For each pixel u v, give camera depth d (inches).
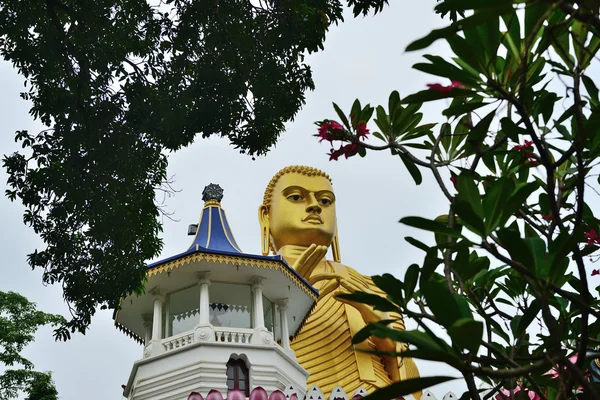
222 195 1155.9
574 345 374.6
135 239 720.3
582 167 276.1
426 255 283.7
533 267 254.8
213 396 816.9
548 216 338.6
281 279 1030.4
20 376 1231.5
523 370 237.0
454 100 317.7
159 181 732.0
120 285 717.3
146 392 963.3
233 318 1010.7
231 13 714.8
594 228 341.1
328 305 1338.6
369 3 690.2
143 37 713.0
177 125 708.7
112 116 706.8
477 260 327.6
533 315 317.1
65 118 709.9
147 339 1045.2
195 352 956.6
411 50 234.7
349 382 1244.5
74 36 698.8
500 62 287.9
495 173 351.9
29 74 706.2
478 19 231.6
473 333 219.1
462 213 251.8
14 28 691.4
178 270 997.8
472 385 251.8
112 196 709.3
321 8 718.5
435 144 319.9
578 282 343.6
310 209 1445.6
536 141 276.2
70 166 705.0
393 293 274.1
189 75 719.7
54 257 717.9
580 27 285.3
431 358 232.5
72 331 721.6
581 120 275.0
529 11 260.4
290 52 725.3
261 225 1470.2
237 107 722.8
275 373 964.6
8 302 1285.7
